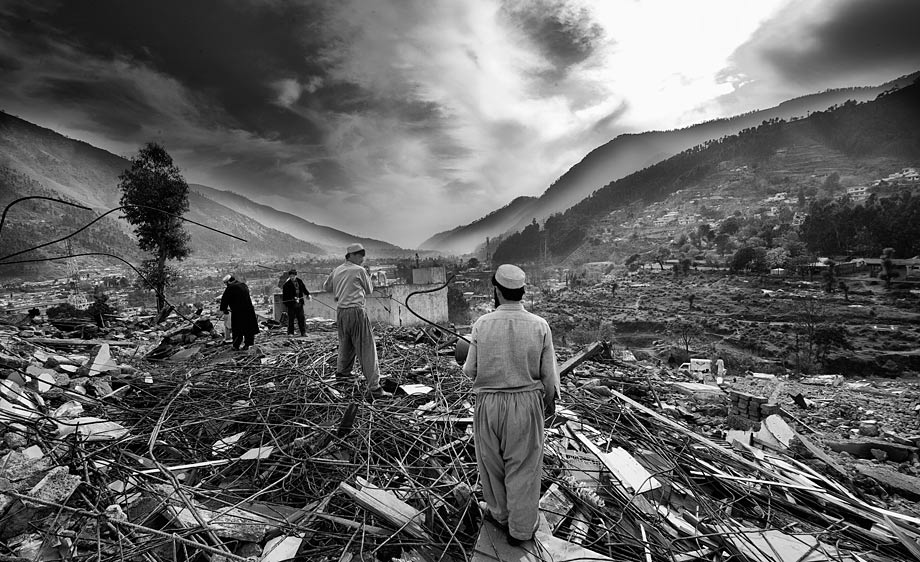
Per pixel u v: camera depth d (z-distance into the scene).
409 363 7.15
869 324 87.69
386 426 4.50
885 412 7.55
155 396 5.32
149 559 2.63
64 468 3.03
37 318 11.27
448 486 3.50
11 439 3.45
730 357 64.25
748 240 172.88
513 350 2.70
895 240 136.00
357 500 3.19
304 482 3.64
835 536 3.23
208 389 5.61
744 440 5.00
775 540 3.07
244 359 7.56
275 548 2.75
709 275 148.00
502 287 2.82
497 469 2.74
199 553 2.74
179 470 3.61
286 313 12.70
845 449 5.55
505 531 2.81
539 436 2.70
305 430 4.48
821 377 12.88
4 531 2.64
